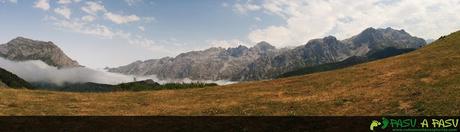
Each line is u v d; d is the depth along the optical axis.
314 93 41.44
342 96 37.75
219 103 40.19
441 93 32.09
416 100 31.45
